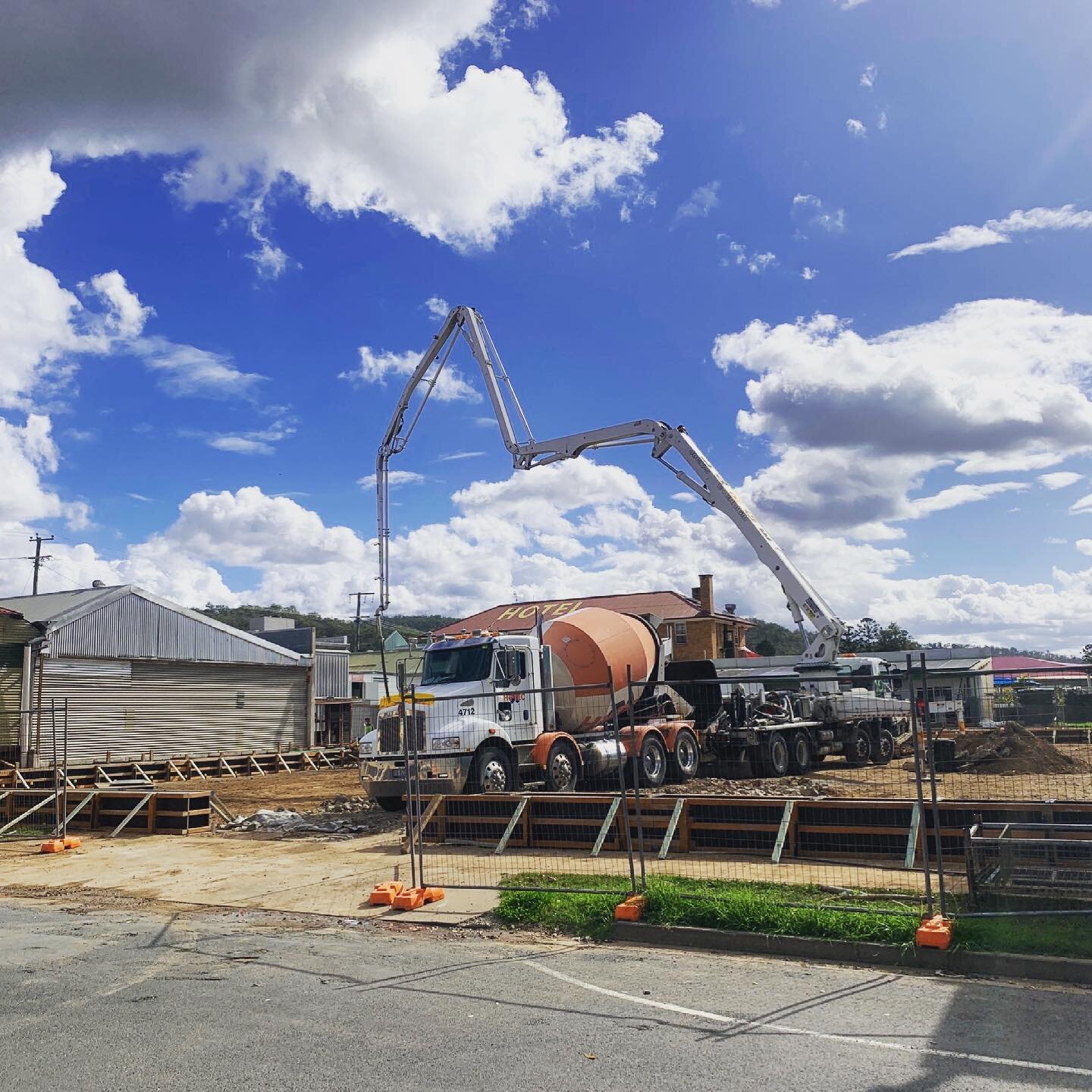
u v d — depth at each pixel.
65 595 36.31
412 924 9.31
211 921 9.70
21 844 15.98
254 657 39.19
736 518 24.48
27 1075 5.21
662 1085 4.92
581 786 19.45
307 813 18.56
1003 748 22.30
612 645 20.84
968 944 7.27
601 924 8.68
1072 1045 5.49
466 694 17.33
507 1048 5.54
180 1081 5.07
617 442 26.77
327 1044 5.64
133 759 32.56
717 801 12.21
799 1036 5.72
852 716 25.70
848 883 9.78
